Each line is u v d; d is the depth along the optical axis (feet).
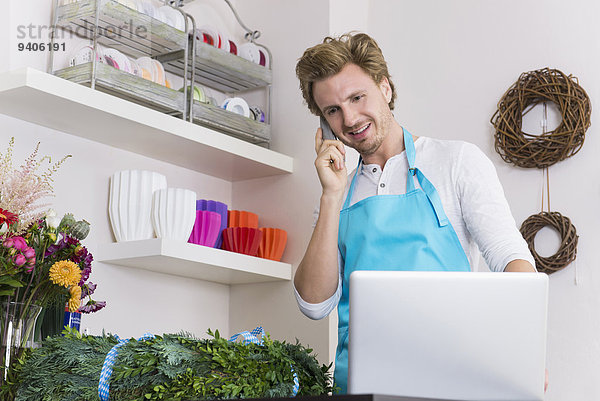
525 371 3.36
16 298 5.88
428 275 3.47
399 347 3.48
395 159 6.19
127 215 9.00
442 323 3.43
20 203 6.24
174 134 9.03
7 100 7.95
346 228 6.26
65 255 6.28
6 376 5.39
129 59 9.16
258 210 10.75
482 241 5.54
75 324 6.91
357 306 3.54
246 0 11.44
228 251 9.70
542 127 9.40
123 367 3.88
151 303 9.63
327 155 5.94
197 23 10.78
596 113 9.15
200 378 3.76
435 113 10.32
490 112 9.87
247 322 10.52
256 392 3.80
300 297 5.97
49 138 8.71
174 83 10.41
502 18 10.00
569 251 8.91
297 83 10.70
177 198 8.95
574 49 9.41
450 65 10.32
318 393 4.21
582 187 9.07
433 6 10.61
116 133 8.99
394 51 10.85
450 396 3.41
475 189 5.70
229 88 11.14
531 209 9.34
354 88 5.87
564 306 8.94
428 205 5.86
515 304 3.38
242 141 9.85
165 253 8.61
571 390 8.74
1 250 5.82
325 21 10.57
